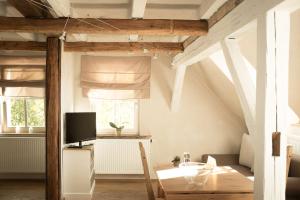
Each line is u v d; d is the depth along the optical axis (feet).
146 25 11.14
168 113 20.71
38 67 19.69
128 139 19.65
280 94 6.64
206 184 10.19
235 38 9.53
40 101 20.71
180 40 16.01
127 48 16.02
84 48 15.94
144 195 16.88
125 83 20.11
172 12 12.32
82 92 20.16
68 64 17.74
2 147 19.62
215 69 15.79
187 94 20.76
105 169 19.62
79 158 15.88
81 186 15.89
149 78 20.18
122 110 20.92
